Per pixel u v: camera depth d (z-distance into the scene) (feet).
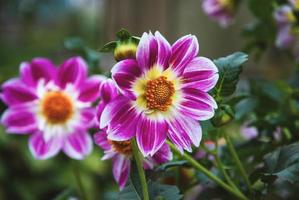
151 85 1.28
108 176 4.56
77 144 2.03
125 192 1.40
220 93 1.43
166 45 1.28
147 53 1.26
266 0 2.23
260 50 2.40
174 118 1.29
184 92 1.30
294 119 1.94
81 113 2.02
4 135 4.66
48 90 2.04
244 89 2.21
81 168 4.53
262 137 1.83
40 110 2.06
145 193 1.31
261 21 2.28
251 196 1.53
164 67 1.29
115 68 1.24
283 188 1.89
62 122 2.03
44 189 4.77
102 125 1.26
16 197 4.79
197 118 1.29
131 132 1.27
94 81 2.02
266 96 2.11
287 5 2.21
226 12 2.50
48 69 2.07
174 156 1.55
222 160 1.76
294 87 2.19
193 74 1.30
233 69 1.43
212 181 1.63
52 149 2.03
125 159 1.51
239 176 1.71
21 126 2.07
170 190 1.41
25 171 4.80
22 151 4.71
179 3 5.66
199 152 1.69
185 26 5.65
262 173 1.47
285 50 2.41
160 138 1.28
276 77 3.69
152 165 1.45
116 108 1.26
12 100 2.09
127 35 1.29
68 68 2.04
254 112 2.11
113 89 1.29
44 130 2.03
